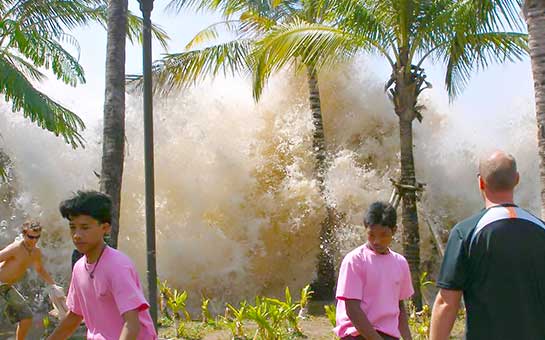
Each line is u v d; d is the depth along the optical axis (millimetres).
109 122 8227
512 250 3096
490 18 9750
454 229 3283
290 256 15836
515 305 3062
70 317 3562
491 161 3299
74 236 3311
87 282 3336
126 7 8648
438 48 11742
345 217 14977
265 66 11703
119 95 8336
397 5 10898
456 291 3191
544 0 6930
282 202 15266
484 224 3168
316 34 11172
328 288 15461
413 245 11406
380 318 4105
